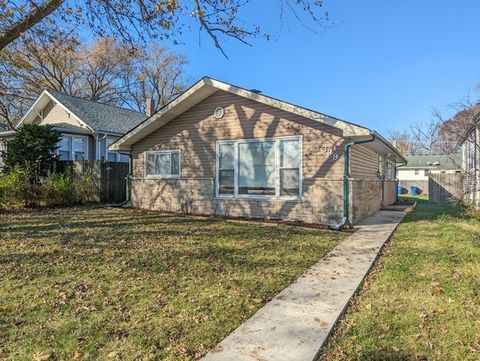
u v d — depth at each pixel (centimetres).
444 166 4019
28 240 736
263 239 788
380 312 393
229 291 452
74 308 396
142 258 604
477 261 580
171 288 460
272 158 1118
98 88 3212
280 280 498
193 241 751
